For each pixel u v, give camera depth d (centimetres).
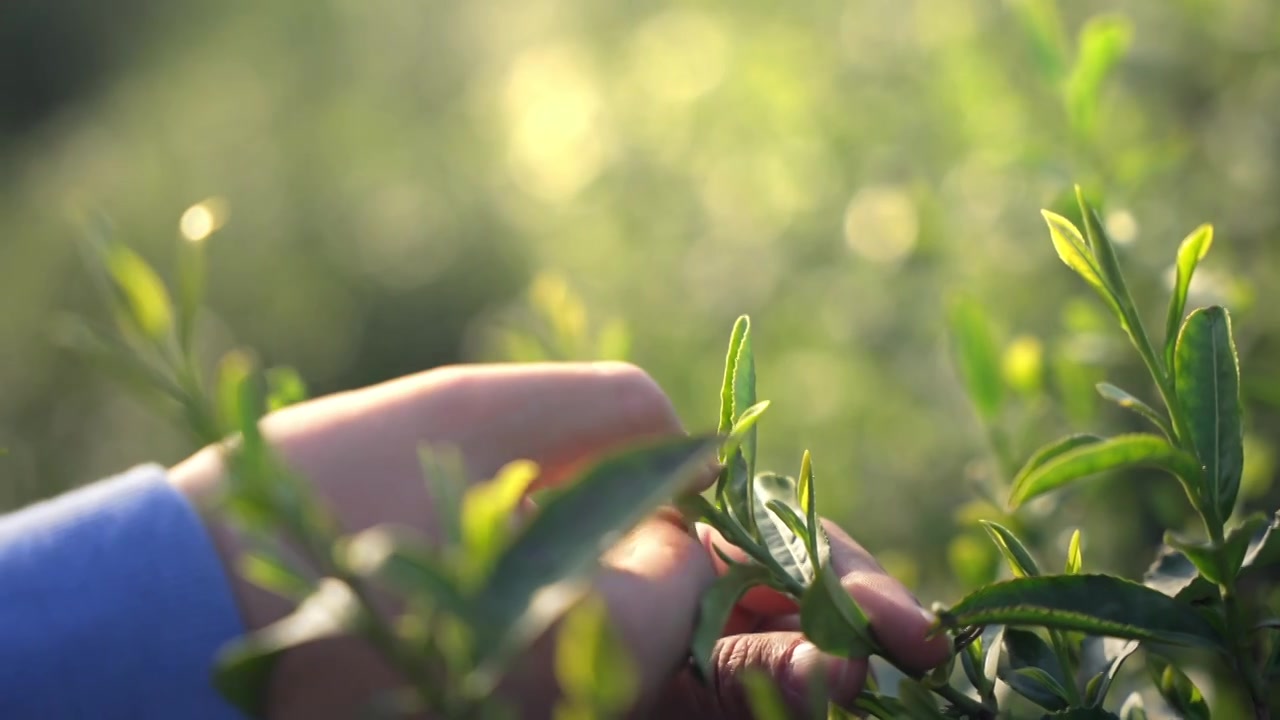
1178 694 62
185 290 49
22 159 543
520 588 46
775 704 48
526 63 312
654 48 227
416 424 63
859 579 61
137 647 56
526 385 64
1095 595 56
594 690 44
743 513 58
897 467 125
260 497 46
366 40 435
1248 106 114
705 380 163
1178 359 56
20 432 314
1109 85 120
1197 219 107
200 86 470
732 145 193
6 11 595
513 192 297
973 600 56
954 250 131
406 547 46
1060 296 118
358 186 348
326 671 58
